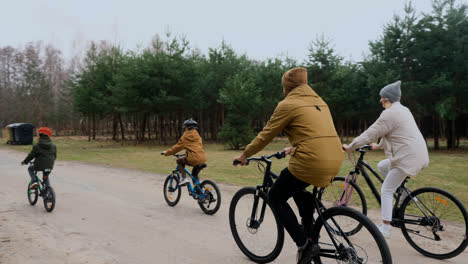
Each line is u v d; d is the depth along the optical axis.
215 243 4.14
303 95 2.75
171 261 3.58
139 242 4.19
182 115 37.66
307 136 2.61
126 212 5.73
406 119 3.66
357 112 26.28
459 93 19.70
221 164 14.19
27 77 57.66
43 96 56.81
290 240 4.18
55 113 54.75
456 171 11.17
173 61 30.61
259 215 3.49
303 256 2.89
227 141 25.48
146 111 30.70
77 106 37.66
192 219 5.26
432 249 3.64
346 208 2.65
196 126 5.82
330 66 27.61
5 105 54.78
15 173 11.15
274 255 3.30
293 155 2.68
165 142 34.03
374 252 2.49
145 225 4.94
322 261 2.93
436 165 13.05
